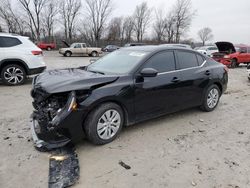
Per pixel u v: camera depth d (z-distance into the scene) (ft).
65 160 10.29
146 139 12.67
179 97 14.87
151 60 13.53
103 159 10.61
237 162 10.68
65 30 183.52
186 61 15.43
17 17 166.09
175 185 9.00
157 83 13.39
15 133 12.98
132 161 10.52
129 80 12.33
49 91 10.55
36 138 11.16
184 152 11.44
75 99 10.57
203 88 16.31
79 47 86.48
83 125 11.25
